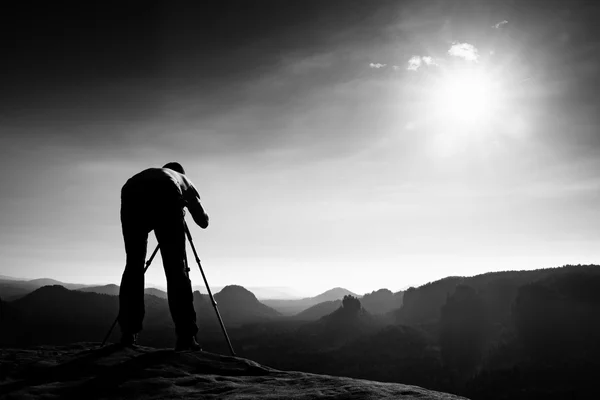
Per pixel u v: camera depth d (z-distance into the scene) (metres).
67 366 6.07
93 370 5.90
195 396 4.75
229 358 6.65
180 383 5.34
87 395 4.91
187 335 7.61
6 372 5.78
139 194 8.24
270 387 4.89
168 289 7.84
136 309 8.04
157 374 5.70
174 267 7.94
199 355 6.76
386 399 3.87
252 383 5.24
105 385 5.20
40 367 6.00
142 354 6.82
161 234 8.11
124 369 5.89
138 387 5.12
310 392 4.39
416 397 3.94
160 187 8.29
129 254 8.27
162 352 6.88
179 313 7.68
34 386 5.17
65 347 7.86
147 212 8.20
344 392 4.25
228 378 5.62
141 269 8.29
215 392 4.89
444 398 3.91
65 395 4.92
